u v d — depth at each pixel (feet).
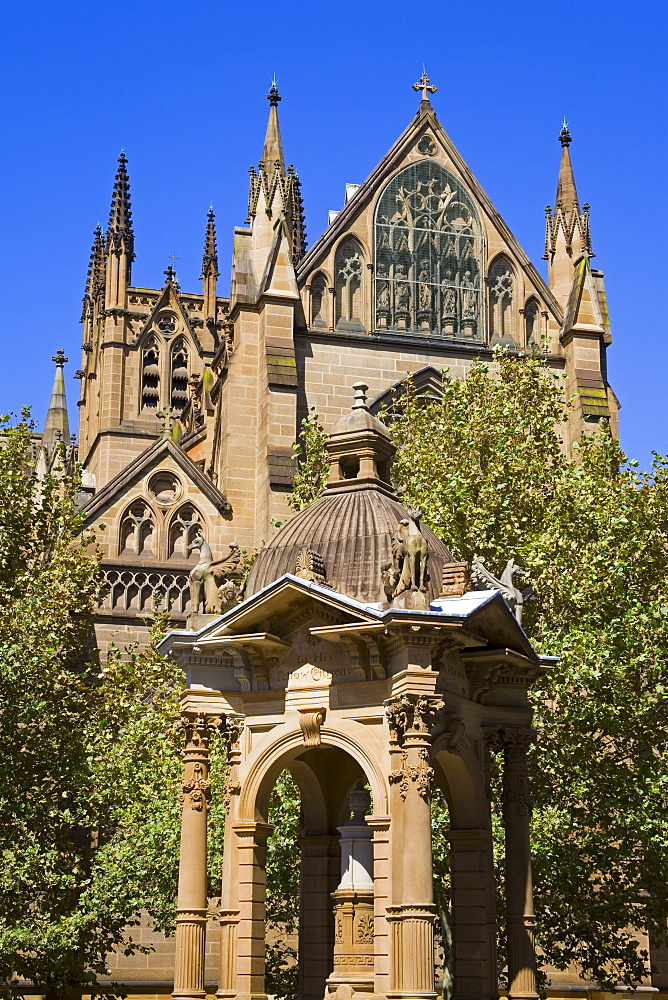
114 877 164.04
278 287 233.35
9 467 188.44
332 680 87.15
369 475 97.96
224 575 111.45
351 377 236.84
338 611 85.46
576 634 148.46
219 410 257.14
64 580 189.16
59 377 295.28
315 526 93.86
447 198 250.37
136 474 235.20
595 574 155.63
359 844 90.94
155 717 176.35
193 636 90.48
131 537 234.17
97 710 179.01
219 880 151.12
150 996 203.00
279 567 92.79
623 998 200.64
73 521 196.24
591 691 148.56
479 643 87.92
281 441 225.56
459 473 167.84
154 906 166.40
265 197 241.14
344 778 101.14
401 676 83.56
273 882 146.10
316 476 189.26
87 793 172.14
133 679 184.85
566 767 146.10
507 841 94.63
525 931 92.94
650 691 151.02
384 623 82.84
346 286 241.76
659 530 160.25
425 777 81.66
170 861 161.99
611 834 143.33
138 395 413.39
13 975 164.86
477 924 90.94
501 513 164.04
